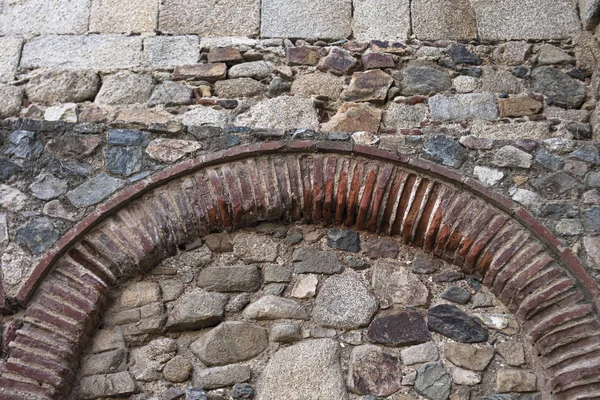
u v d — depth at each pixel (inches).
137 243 145.2
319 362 138.7
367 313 144.0
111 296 143.9
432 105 164.9
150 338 141.5
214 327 142.9
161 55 170.6
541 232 145.0
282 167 153.6
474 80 169.0
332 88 167.5
